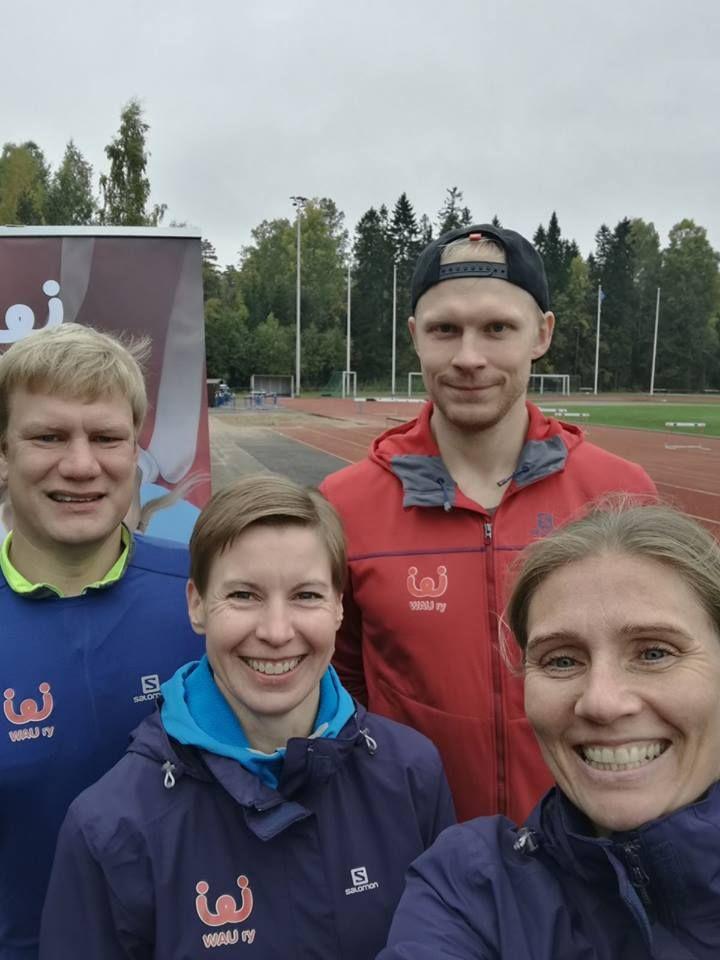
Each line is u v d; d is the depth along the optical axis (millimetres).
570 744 566
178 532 1709
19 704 857
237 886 712
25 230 1590
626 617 543
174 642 937
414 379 38438
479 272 1000
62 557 905
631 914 539
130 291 1640
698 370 40844
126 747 896
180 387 1681
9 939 850
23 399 861
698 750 544
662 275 41062
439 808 816
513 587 627
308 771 722
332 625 771
